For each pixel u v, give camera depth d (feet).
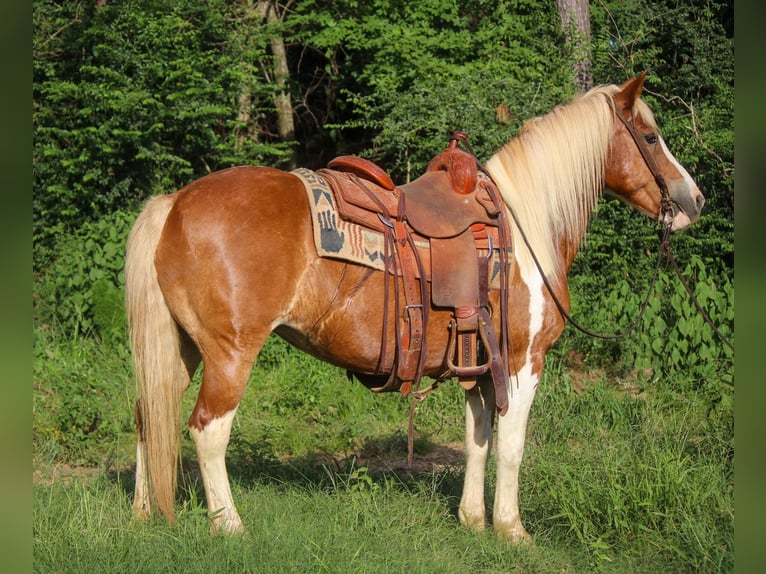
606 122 13.01
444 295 11.46
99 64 32.12
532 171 12.50
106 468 14.49
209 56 32.14
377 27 32.89
